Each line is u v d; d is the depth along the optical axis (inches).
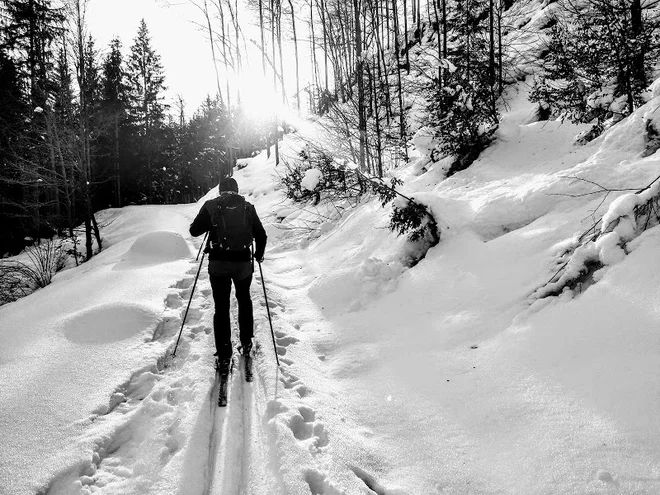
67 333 169.8
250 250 159.8
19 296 444.1
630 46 224.1
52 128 736.3
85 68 712.4
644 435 87.1
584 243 147.3
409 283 198.4
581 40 246.2
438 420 115.8
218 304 152.3
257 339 175.3
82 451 104.3
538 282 150.6
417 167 361.4
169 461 103.4
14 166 724.7
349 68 829.2
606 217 138.6
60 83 725.9
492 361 130.3
